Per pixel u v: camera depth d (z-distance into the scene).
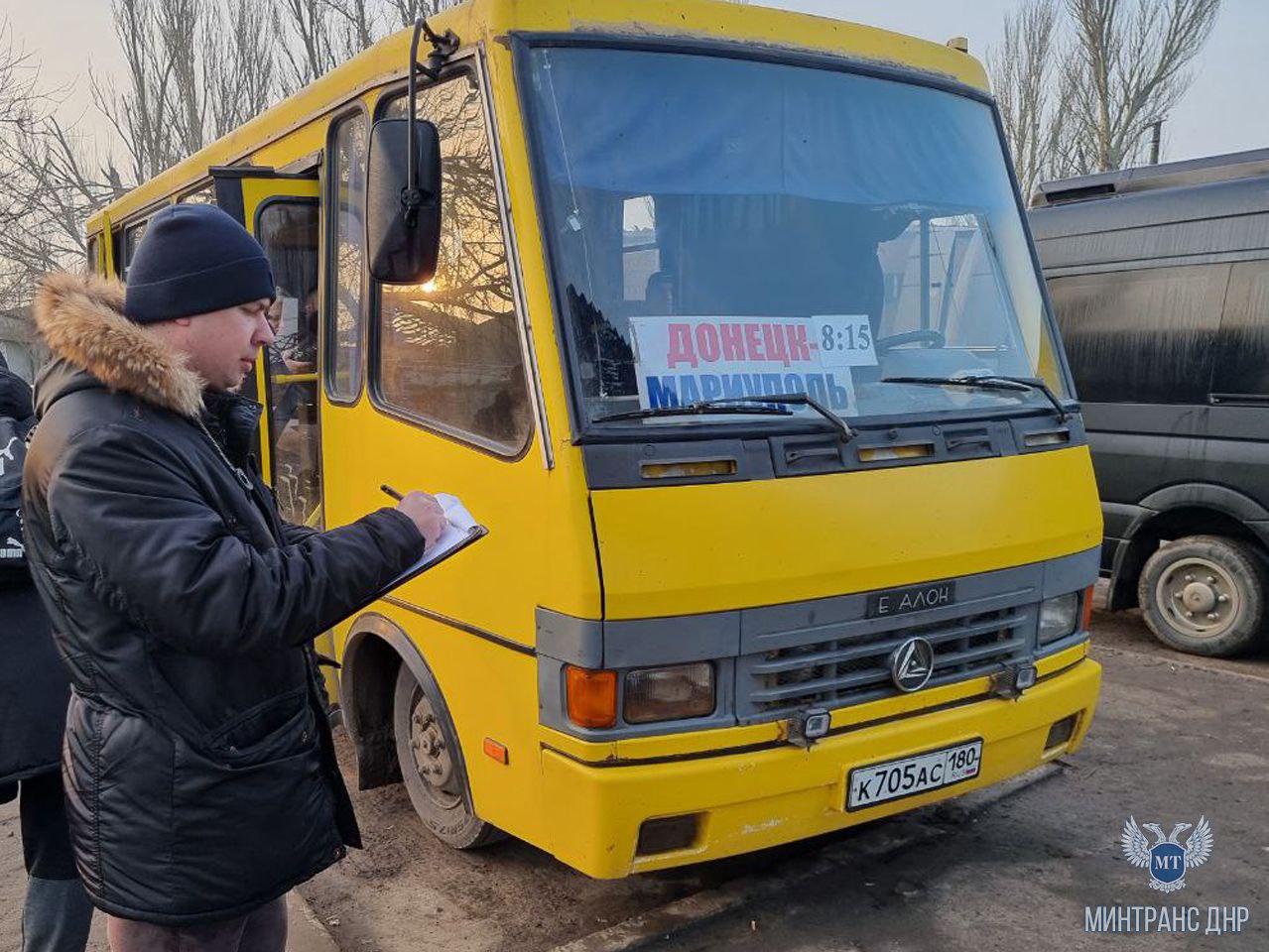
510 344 3.08
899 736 3.18
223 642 1.90
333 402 4.07
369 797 4.48
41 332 2.03
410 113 2.98
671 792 2.84
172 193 6.19
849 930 3.45
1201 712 5.48
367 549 2.08
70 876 2.71
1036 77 25.97
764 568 2.94
